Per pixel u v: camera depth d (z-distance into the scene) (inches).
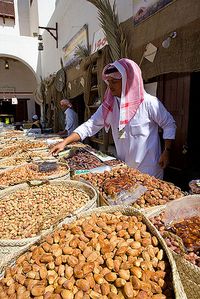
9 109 485.1
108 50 128.2
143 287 33.2
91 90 163.6
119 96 86.4
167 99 120.0
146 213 50.8
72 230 43.9
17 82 481.1
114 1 131.9
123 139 93.1
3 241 47.3
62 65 254.5
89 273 35.4
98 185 72.5
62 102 206.7
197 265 37.0
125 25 118.3
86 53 176.1
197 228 44.5
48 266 37.2
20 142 170.9
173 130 85.4
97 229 43.4
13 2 405.1
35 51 375.2
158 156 90.5
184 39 81.2
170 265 35.6
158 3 92.5
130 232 41.9
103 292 33.1
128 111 84.1
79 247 39.8
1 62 463.5
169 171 123.3
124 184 66.6
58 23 265.4
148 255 37.5
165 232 43.8
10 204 66.5
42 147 142.6
